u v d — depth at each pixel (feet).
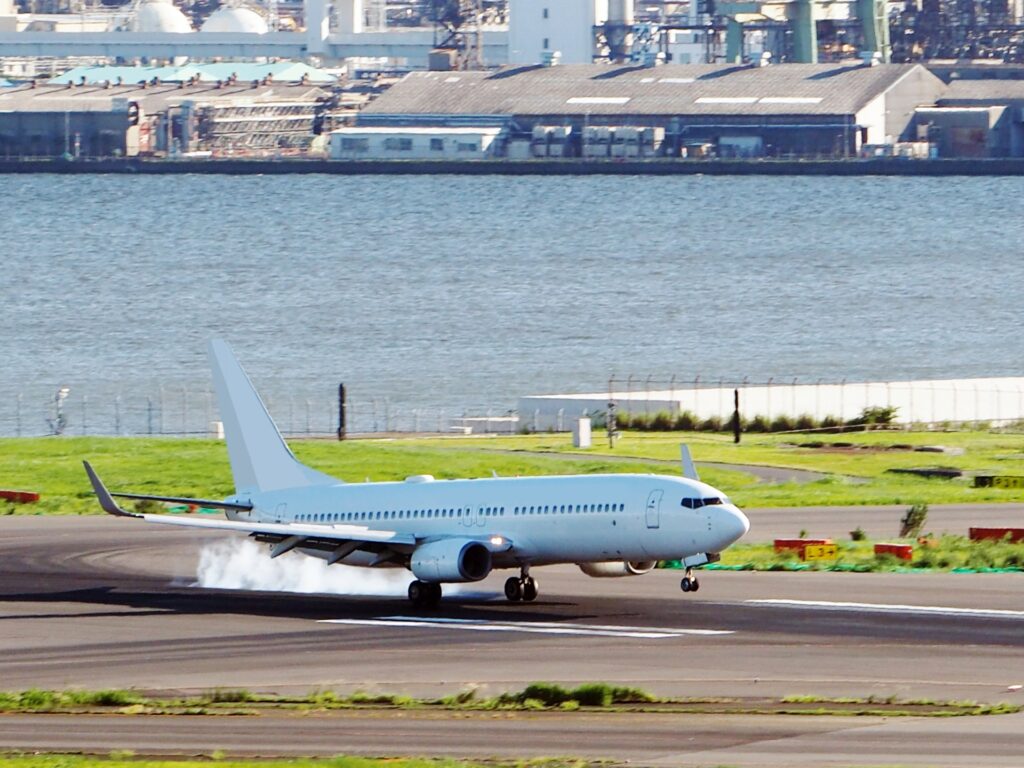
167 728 599.57
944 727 570.46
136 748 561.02
